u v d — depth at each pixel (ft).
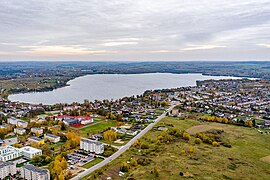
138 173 626.23
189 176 602.85
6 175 646.33
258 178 607.78
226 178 598.75
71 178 625.82
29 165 652.07
